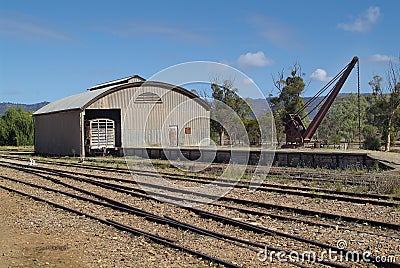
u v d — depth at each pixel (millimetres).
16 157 38781
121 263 8180
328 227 10430
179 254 8555
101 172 24016
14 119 68500
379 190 15766
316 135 62594
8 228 11148
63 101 44188
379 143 37312
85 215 12383
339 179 18703
